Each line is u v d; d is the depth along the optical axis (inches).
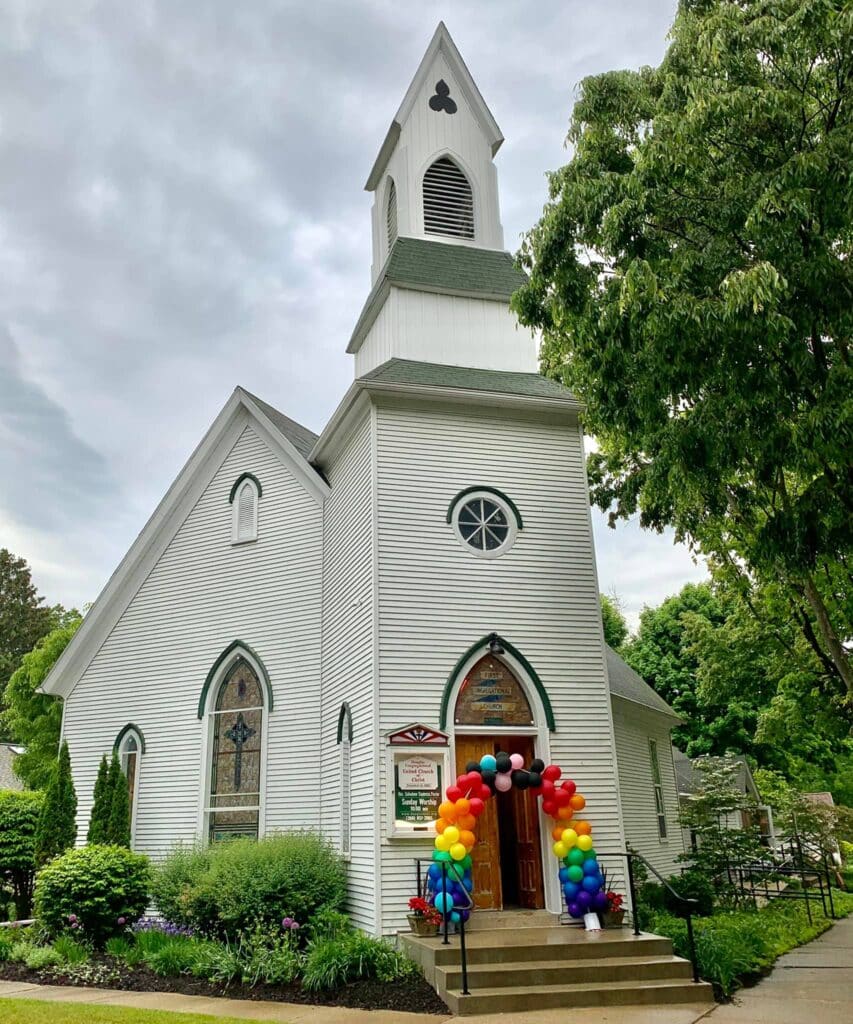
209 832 682.8
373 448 590.6
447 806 487.2
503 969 411.5
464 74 839.7
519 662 573.9
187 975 474.9
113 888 554.6
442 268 745.6
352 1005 405.4
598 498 874.8
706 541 760.3
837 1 436.8
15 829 729.0
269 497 751.7
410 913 482.9
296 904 509.4
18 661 2568.9
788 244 430.0
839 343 476.4
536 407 632.4
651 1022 359.9
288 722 676.1
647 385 493.4
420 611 563.8
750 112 442.6
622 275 500.7
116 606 786.8
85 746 755.4
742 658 1079.0
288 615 706.8
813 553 479.2
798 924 701.3
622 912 495.5
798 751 1779.0
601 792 561.6
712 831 823.7
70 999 423.2
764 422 462.3
